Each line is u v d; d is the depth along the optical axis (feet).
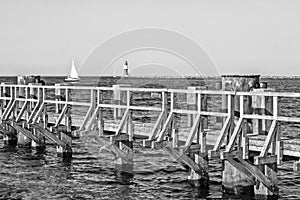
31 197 39.06
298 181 42.83
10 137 65.10
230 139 34.73
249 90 38.96
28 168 49.96
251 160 35.29
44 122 55.62
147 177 44.16
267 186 33.78
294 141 33.96
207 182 38.91
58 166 50.67
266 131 37.06
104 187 41.68
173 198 37.37
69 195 39.42
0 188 41.93
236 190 36.06
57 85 55.88
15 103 62.08
